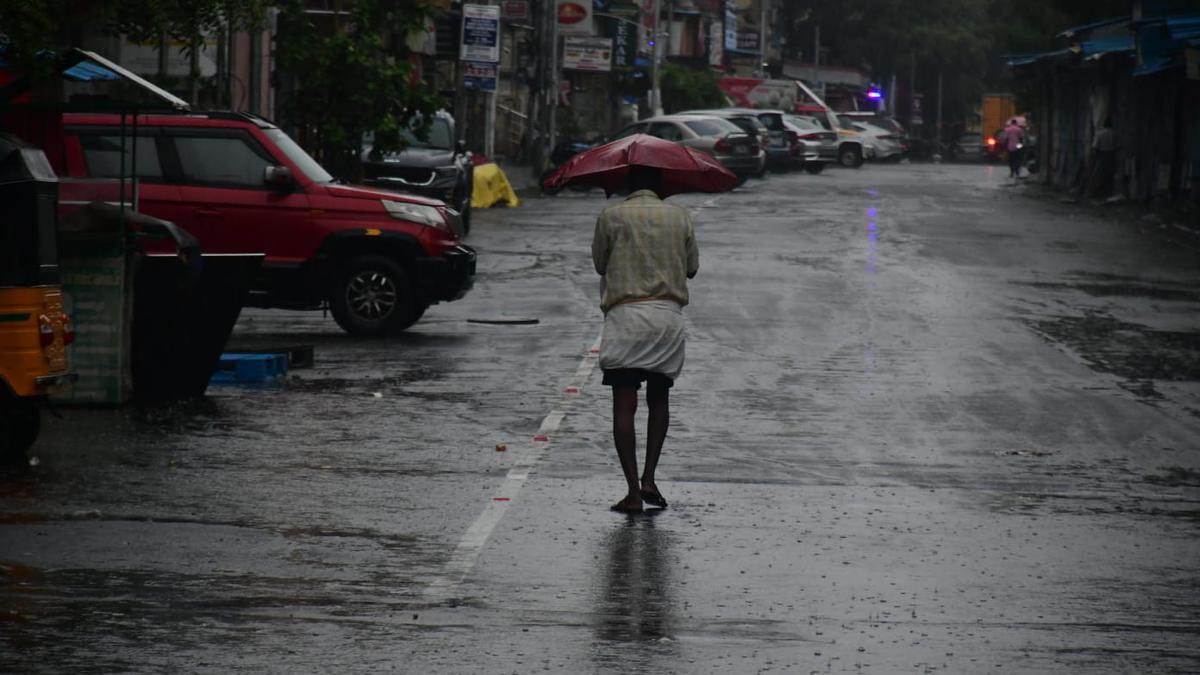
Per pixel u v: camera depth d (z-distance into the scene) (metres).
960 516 26.55
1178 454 32.38
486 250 76.44
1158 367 44.09
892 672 18.20
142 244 36.59
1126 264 73.19
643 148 27.94
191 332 37.19
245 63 86.50
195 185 48.41
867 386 39.97
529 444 32.09
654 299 26.94
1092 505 27.59
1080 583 22.45
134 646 18.72
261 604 20.66
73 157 47.56
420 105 75.25
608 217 27.34
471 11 113.88
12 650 18.50
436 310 55.34
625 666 18.23
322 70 73.81
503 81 181.00
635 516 26.16
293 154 49.78
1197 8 100.94
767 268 68.12
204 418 34.66
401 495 27.33
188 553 23.23
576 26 165.88
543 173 131.50
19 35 36.09
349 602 20.83
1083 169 132.62
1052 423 35.47
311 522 25.30
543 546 24.02
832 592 21.72
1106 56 117.12
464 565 22.84
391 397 37.75
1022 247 80.44
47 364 29.58
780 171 168.38
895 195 124.75
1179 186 107.81
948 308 56.16
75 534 24.22
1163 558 23.97
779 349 46.03
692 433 33.56
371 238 48.97
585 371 42.03
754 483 28.91
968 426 34.94
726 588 21.81
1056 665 18.56
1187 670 18.45
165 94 36.91
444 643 19.05
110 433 32.72
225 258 36.78
